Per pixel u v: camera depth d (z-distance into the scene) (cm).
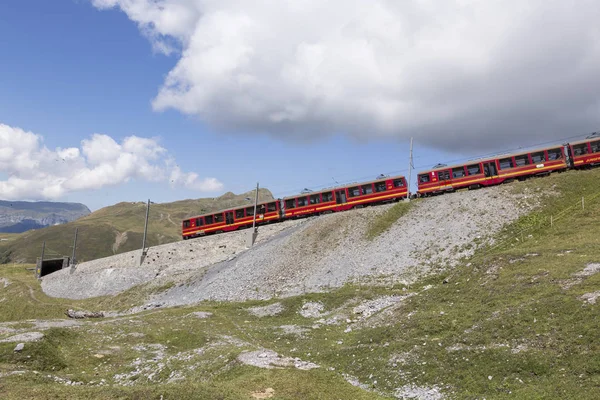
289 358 2867
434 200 6519
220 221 9131
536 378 2103
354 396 2236
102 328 4291
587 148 6256
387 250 5666
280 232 7850
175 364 3059
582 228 4422
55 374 2933
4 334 3738
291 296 5384
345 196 7688
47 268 12006
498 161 6569
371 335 3384
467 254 4931
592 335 2194
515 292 3073
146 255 9019
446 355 2614
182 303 6419
